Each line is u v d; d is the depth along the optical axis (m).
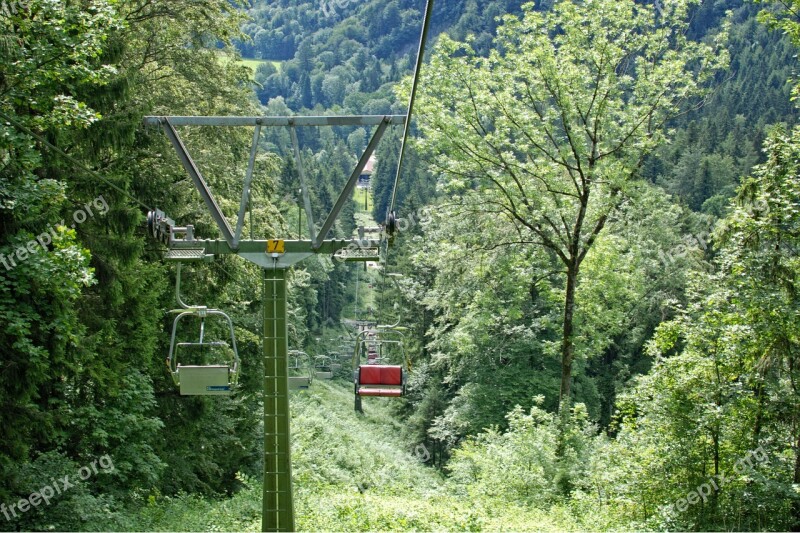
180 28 23.62
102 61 16.11
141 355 18.75
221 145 25.53
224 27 24.53
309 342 65.75
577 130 23.80
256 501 20.05
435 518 16.34
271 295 11.12
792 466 17.16
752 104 96.38
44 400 16.62
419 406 43.25
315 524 15.36
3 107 12.74
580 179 24.88
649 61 24.23
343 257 11.23
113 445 18.64
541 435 23.31
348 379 63.50
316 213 79.06
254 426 31.64
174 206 20.22
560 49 23.89
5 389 12.79
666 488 17.20
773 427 17.33
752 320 16.59
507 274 26.27
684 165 74.12
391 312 53.75
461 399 35.97
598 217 24.66
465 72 24.28
